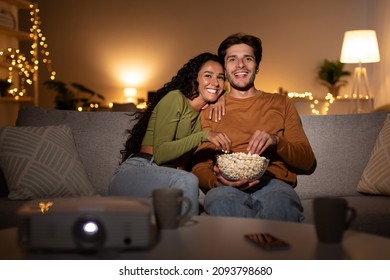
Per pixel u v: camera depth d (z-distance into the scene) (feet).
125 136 8.00
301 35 30.17
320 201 3.68
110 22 31.22
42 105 31.48
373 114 8.49
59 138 7.60
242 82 7.54
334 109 23.85
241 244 3.67
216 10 30.60
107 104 31.37
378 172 7.65
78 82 31.48
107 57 31.30
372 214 6.70
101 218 3.33
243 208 6.19
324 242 3.68
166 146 6.73
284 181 7.35
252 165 6.29
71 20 31.35
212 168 7.29
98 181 7.84
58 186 7.19
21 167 7.20
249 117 7.52
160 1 30.91
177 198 4.07
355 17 29.63
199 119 7.54
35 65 19.69
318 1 29.96
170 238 3.83
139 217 3.35
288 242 3.72
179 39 30.91
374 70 26.55
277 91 30.32
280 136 7.29
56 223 3.34
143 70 31.19
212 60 7.47
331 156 8.11
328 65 29.01
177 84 7.41
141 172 6.39
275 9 30.22
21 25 31.45
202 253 3.47
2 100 16.80
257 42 7.65
